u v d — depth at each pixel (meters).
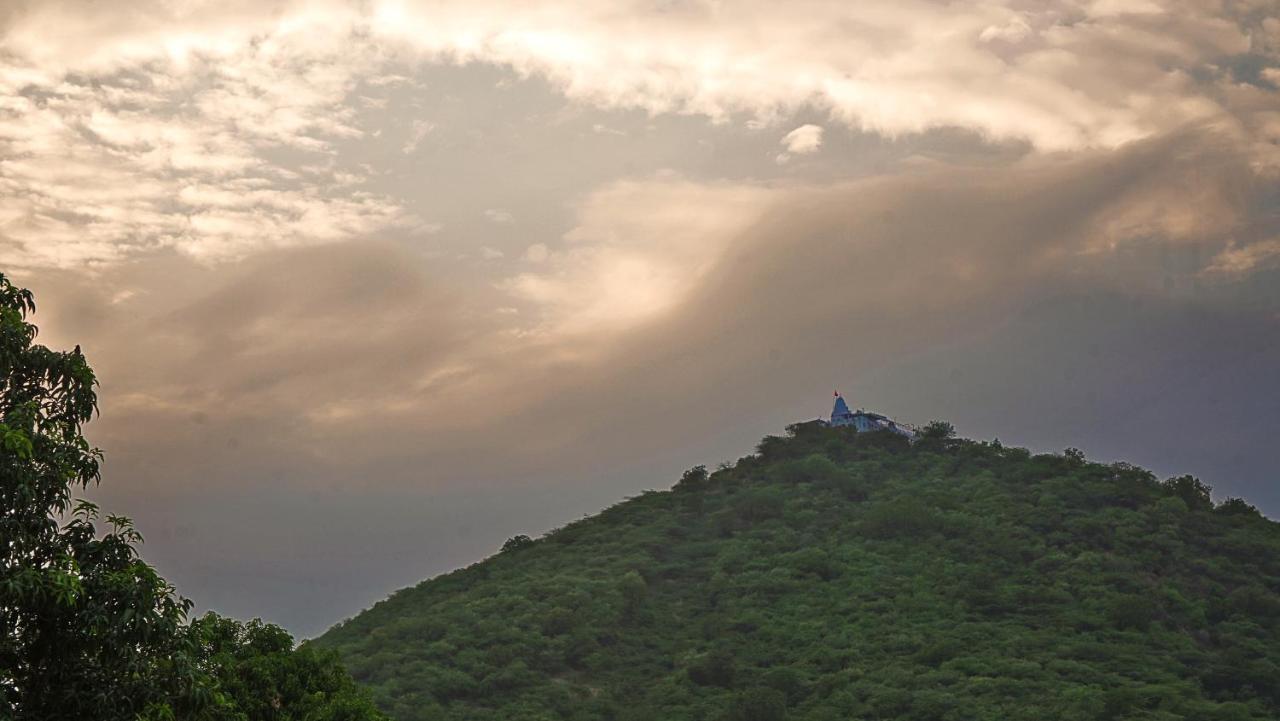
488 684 125.62
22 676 25.61
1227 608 136.88
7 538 24.50
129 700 25.95
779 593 150.25
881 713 110.50
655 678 131.88
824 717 110.62
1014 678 114.81
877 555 156.38
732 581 156.38
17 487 24.72
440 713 116.31
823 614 141.50
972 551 154.12
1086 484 173.12
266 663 45.53
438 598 164.38
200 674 27.91
